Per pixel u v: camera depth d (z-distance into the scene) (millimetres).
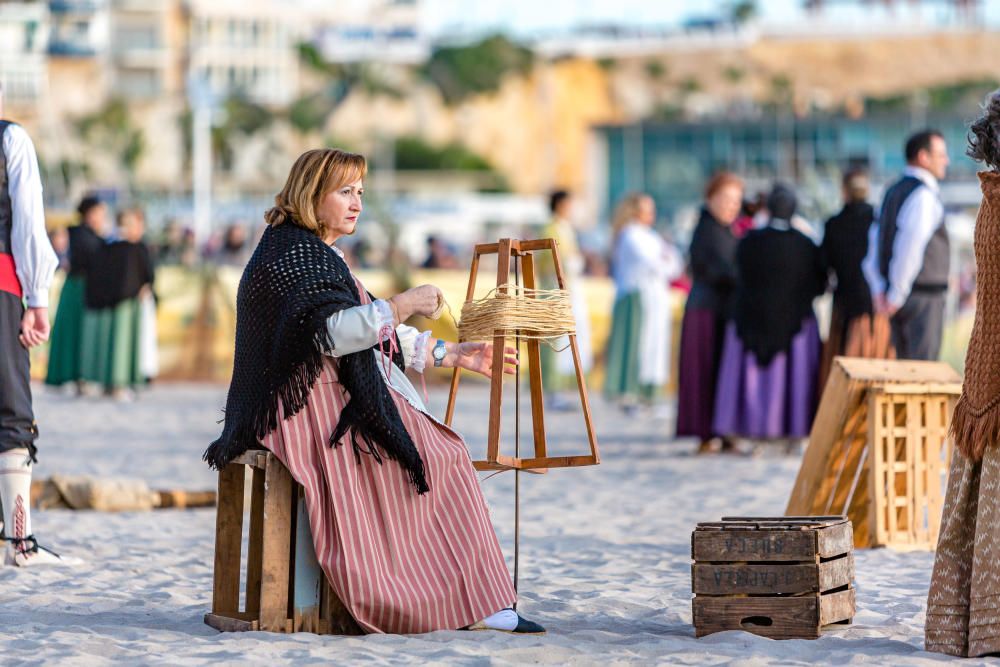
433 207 125125
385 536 9469
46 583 11758
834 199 41250
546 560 13305
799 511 14242
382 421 9445
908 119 161125
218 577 10203
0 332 12172
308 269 9562
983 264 8797
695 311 23062
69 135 185750
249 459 9586
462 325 10133
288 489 9516
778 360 22156
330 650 8898
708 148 168375
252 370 9570
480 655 8750
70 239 35438
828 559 9773
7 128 12180
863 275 21297
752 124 166375
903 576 12320
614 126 170250
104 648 8977
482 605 9562
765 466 21422
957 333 34531
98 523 15508
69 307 35781
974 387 8805
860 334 21328
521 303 9906
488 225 125438
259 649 8930
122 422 29328
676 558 13422
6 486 12414
